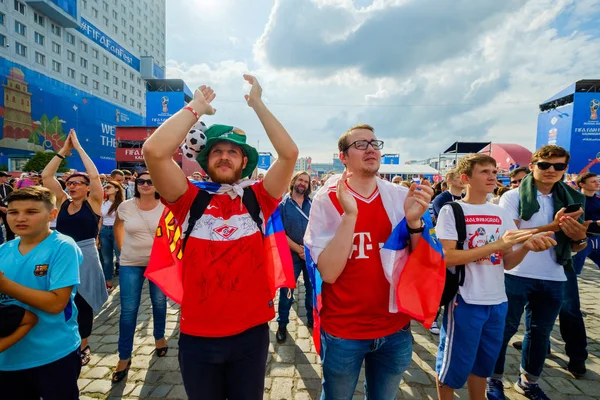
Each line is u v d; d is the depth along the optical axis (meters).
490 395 2.43
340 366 1.64
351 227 1.54
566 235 2.24
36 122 38.88
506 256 2.10
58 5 40.28
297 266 3.57
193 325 1.48
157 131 1.42
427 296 1.59
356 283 1.63
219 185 1.64
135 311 2.80
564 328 2.78
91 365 2.87
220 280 1.48
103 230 4.90
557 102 28.09
